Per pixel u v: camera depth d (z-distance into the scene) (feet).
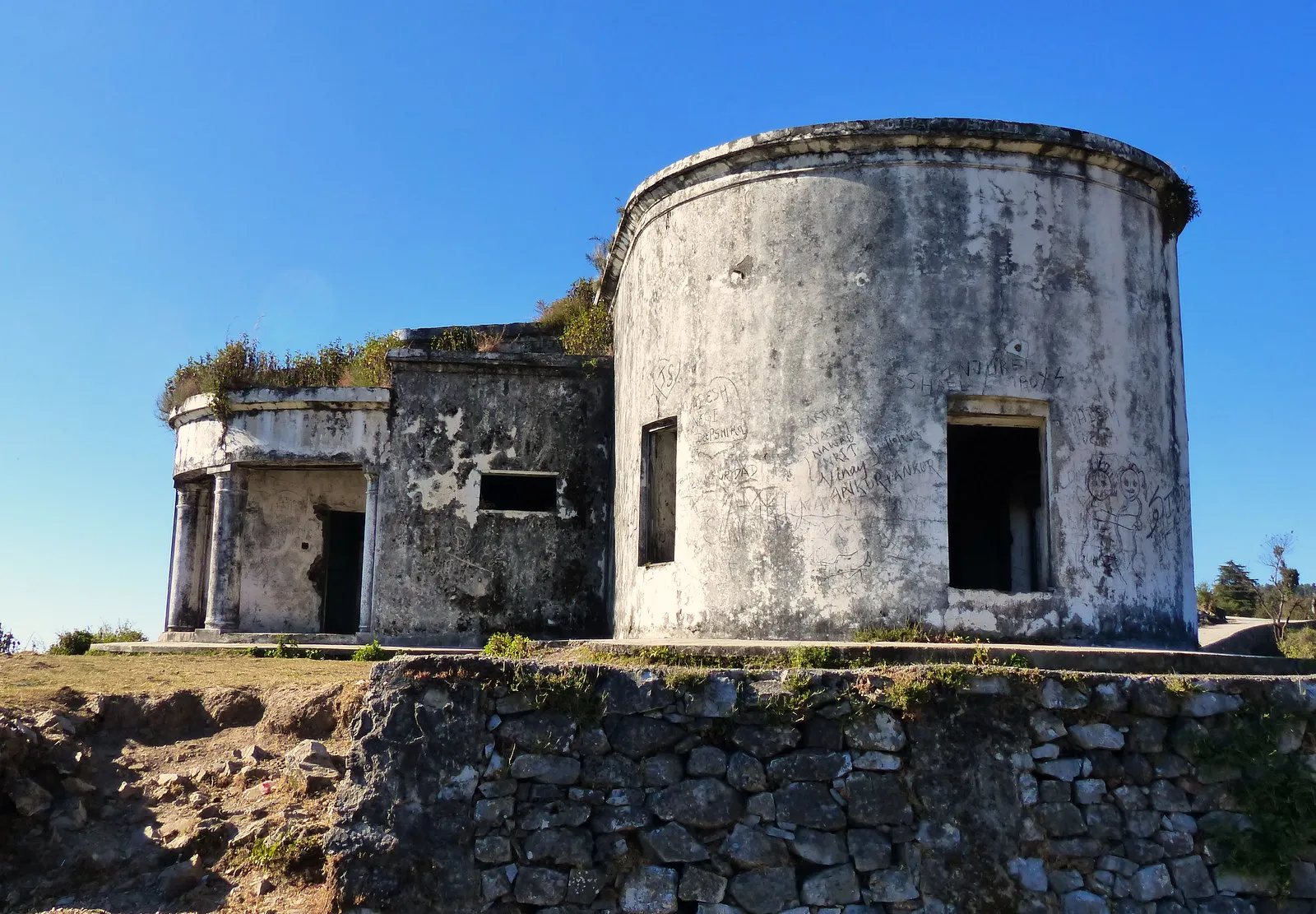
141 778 32.76
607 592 50.90
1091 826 28.89
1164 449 38.75
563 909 27.45
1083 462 36.78
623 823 27.96
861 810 28.32
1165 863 28.91
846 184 37.91
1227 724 29.89
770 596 36.40
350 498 59.47
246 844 30.04
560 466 52.54
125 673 40.22
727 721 28.76
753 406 37.70
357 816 27.68
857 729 28.84
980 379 36.47
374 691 28.76
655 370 41.70
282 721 35.58
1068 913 28.19
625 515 45.27
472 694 28.60
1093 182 38.63
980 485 46.70
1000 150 37.81
